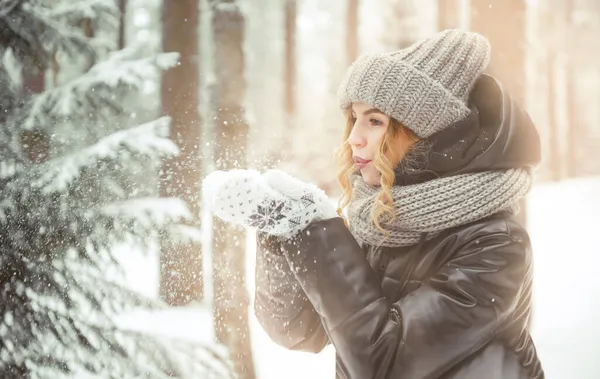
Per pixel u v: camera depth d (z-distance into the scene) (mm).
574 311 5773
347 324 1241
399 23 16516
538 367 1372
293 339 1443
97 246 2383
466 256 1257
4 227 2260
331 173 16000
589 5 20734
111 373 2156
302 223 1290
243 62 4137
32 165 2504
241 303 3777
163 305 2408
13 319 2160
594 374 4086
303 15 25094
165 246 2781
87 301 2277
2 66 2676
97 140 2842
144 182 2771
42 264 2270
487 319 1200
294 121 17516
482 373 1231
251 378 3715
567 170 24859
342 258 1272
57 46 2842
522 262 1258
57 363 2135
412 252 1352
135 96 3238
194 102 4219
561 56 22078
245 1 4285
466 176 1301
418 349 1192
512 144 1303
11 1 2646
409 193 1306
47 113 2730
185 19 4723
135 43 3285
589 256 8711
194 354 2342
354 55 15672
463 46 1369
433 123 1314
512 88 5273
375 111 1365
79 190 2475
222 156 3430
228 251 3793
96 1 3072
